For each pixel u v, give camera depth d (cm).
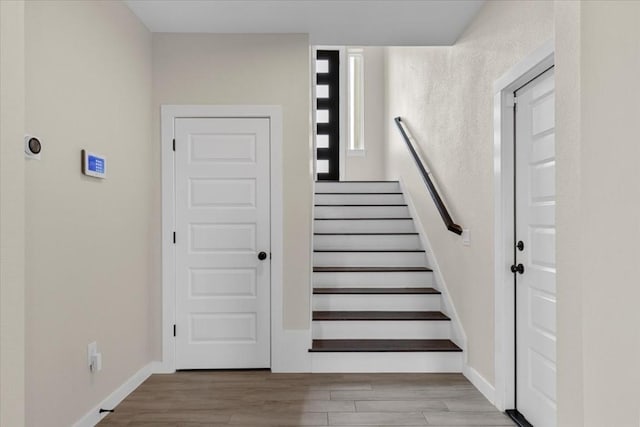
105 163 279
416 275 432
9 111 114
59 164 230
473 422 269
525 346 270
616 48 124
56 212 227
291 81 363
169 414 279
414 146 536
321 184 603
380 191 604
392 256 462
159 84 361
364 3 312
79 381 248
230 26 349
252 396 309
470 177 341
